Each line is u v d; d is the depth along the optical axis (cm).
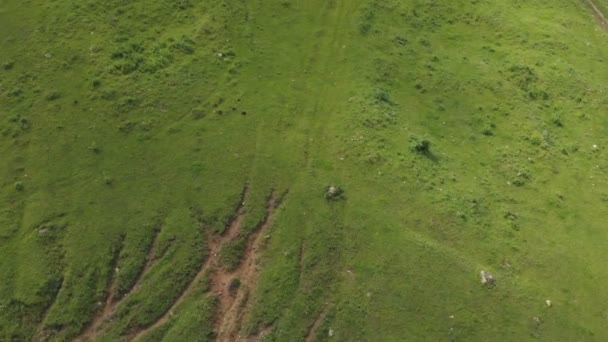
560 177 3588
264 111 3422
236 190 3081
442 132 3647
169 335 2641
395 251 2934
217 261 2864
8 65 3419
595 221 3416
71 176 3048
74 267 2772
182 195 3033
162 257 2844
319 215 3020
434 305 2806
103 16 3688
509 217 3266
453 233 3078
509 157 3600
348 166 3228
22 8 3662
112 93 3356
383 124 3450
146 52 3575
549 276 3077
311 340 2677
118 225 2906
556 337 2856
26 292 2686
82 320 2653
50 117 3244
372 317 2742
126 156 3142
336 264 2878
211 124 3319
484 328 2789
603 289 3103
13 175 3036
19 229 2869
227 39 3731
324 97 3572
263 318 2709
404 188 3180
